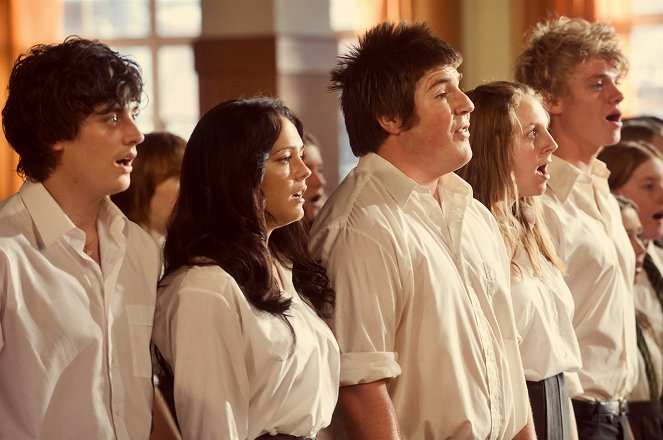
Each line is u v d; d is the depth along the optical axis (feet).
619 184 19.89
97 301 9.87
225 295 10.17
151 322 10.28
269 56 39.91
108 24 48.67
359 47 12.21
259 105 10.71
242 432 10.22
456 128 11.89
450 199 12.60
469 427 11.85
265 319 10.34
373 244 11.59
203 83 41.52
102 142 9.62
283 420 10.54
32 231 9.70
